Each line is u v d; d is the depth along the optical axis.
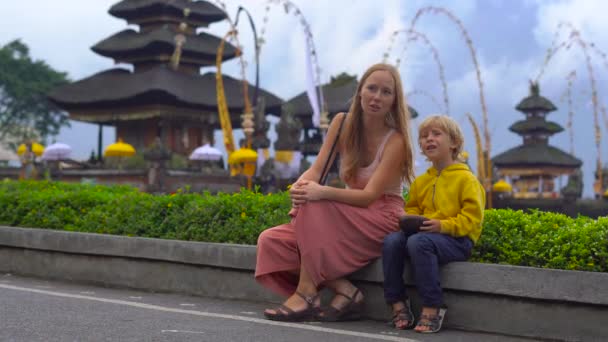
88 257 6.76
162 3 48.75
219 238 6.31
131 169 42.03
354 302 5.01
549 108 70.81
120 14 51.00
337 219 4.94
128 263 6.48
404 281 4.91
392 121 5.22
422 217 4.72
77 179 42.53
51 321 4.61
